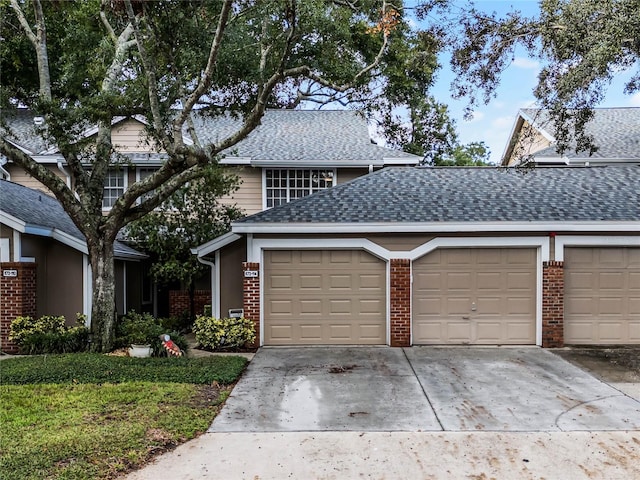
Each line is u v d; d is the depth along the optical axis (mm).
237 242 12125
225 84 11586
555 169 13703
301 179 16578
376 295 11344
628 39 7980
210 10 10070
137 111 10625
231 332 10891
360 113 12930
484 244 11047
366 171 16641
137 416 6301
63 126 9461
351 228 10945
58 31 13047
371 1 9914
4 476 4645
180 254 14594
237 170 13852
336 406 6957
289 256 11375
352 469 4988
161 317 17188
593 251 11125
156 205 10336
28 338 10461
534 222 10734
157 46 9609
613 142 17266
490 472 4926
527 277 11148
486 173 13562
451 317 11219
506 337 11164
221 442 5652
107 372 8312
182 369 8523
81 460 5051
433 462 5148
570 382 8164
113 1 9273
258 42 11047
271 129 18688
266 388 7859
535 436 5836
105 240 10109
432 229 10898
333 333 11344
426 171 13750
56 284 12195
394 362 9602
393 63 12492
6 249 11062
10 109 9969
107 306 10109
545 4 8805
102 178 10641
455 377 8484
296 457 5262
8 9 11531
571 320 11156
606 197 11844
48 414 6367
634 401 7156
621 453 5363
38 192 15281
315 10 9984
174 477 4797
